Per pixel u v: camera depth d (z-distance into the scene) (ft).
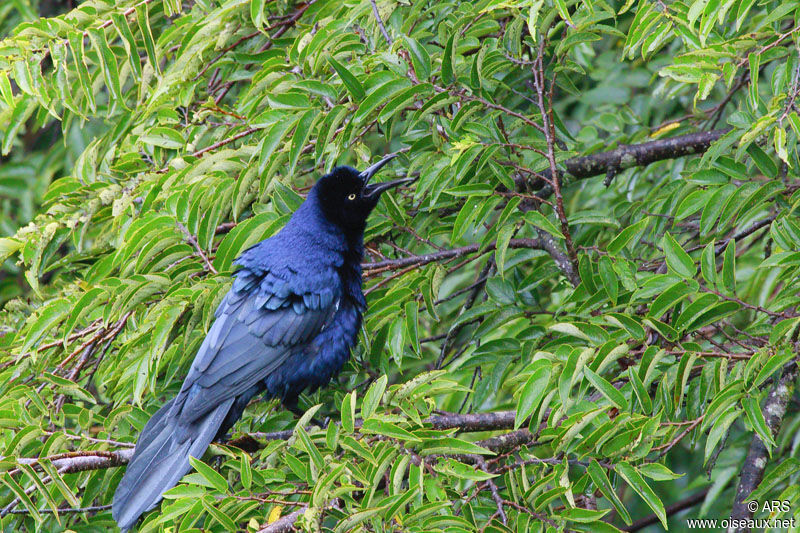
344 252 36.86
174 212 32.35
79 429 33.42
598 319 30.27
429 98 32.71
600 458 27.27
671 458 50.16
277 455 27.61
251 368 34.81
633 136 45.55
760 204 30.68
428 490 25.98
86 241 42.75
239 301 35.68
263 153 31.55
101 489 32.89
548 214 36.86
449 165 32.12
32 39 35.22
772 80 29.84
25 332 34.14
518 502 27.09
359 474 25.73
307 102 32.68
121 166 36.99
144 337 31.71
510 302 35.17
